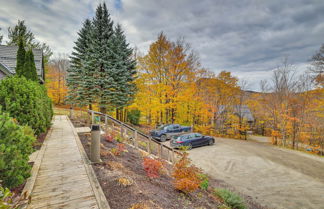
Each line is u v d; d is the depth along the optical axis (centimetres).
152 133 1362
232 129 2225
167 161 756
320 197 539
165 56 1590
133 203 275
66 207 246
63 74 3256
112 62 1470
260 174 731
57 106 2744
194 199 398
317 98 1658
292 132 1848
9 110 468
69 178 339
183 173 421
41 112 607
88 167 395
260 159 939
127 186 329
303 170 782
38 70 1370
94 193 288
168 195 365
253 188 602
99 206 252
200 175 586
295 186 620
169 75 1609
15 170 252
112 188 313
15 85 499
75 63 1575
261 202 507
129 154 618
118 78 1477
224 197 461
